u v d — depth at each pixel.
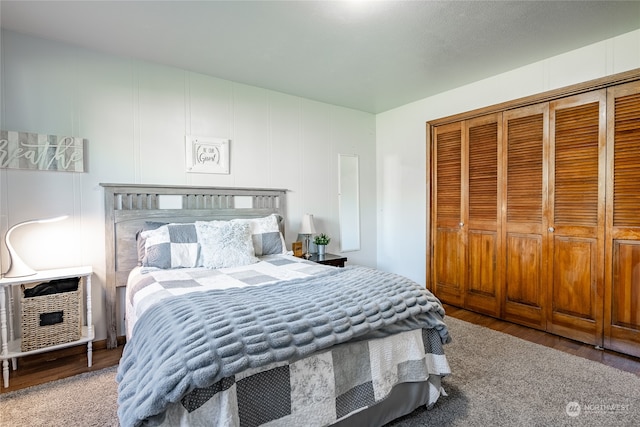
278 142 3.46
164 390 0.95
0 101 2.17
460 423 1.55
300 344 1.20
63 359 2.29
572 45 2.45
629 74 2.24
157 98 2.75
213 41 2.37
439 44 2.42
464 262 3.31
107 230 2.51
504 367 2.09
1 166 2.17
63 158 2.37
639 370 2.05
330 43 2.39
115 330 2.54
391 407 1.54
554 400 1.73
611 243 2.35
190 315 1.25
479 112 3.13
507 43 2.41
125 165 2.62
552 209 2.65
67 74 2.39
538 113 2.73
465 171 3.29
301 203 3.65
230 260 2.40
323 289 1.67
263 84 3.22
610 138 2.34
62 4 1.90
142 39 2.34
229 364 1.04
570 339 2.55
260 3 1.91
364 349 1.44
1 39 2.17
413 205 3.85
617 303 2.33
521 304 2.86
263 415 1.16
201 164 2.96
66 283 2.18
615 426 1.51
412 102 3.81
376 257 4.34
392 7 1.95
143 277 2.09
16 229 2.23
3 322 1.93
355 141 4.11
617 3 1.92
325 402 1.30
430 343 1.74
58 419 1.60
